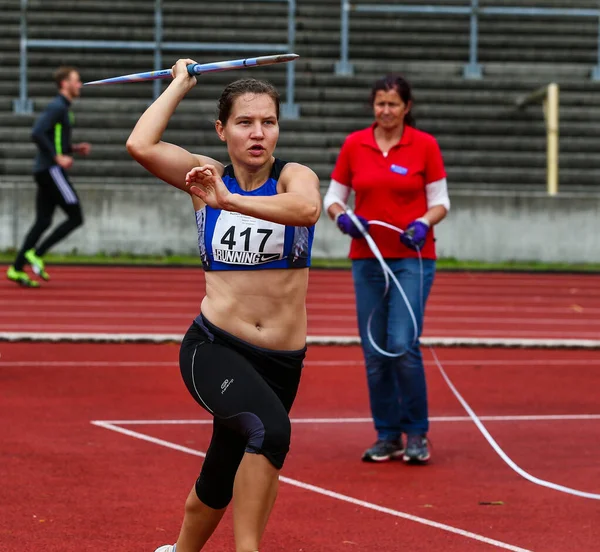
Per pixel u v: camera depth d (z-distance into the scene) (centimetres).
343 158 1238
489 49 4822
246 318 745
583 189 4344
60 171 2892
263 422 700
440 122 4494
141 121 748
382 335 1227
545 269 3750
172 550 786
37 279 3222
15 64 4653
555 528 962
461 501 1050
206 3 4856
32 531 925
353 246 1226
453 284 3359
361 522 973
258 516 697
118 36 4691
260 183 757
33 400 1516
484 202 3928
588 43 4853
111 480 1107
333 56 4725
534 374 1805
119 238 3897
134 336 2073
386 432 1228
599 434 1370
